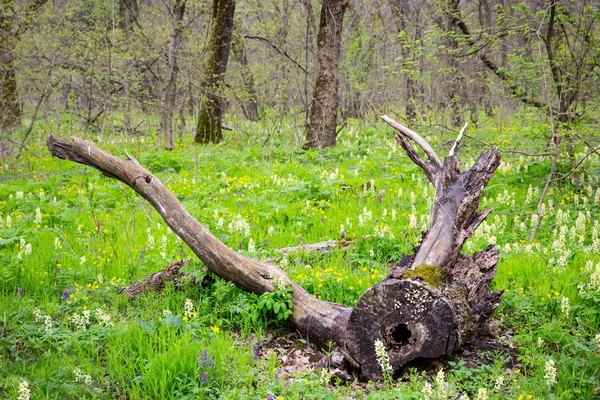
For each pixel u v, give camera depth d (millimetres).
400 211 10469
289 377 5234
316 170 13672
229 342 5582
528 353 5449
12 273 7098
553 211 10078
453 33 12977
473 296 5723
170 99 18250
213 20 19172
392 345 5262
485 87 18875
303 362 5539
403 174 13508
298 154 17062
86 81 20469
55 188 12812
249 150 16609
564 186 11672
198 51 18906
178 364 4977
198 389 4719
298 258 7711
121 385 4910
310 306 5879
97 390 4750
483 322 5781
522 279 7047
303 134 19578
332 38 17672
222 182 12961
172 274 6863
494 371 5039
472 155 14883
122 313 6289
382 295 5203
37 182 13188
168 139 18234
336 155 16750
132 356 5207
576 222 8828
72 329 5902
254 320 6000
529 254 7914
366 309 5246
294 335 5984
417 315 5156
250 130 20625
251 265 6227
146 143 20156
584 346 5266
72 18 20469
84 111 21016
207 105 18984
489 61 14242
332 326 5621
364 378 5273
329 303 5922
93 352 5297
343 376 5227
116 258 7930
